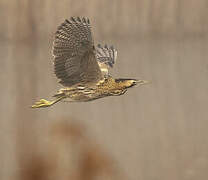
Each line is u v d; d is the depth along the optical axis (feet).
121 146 83.15
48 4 101.60
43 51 96.99
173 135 85.51
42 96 90.53
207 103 90.22
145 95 90.68
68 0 102.12
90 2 103.30
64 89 70.28
